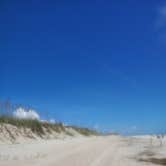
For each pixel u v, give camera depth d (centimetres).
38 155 2252
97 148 3322
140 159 2522
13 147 2609
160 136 6550
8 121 3525
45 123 4716
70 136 5159
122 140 5641
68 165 1894
